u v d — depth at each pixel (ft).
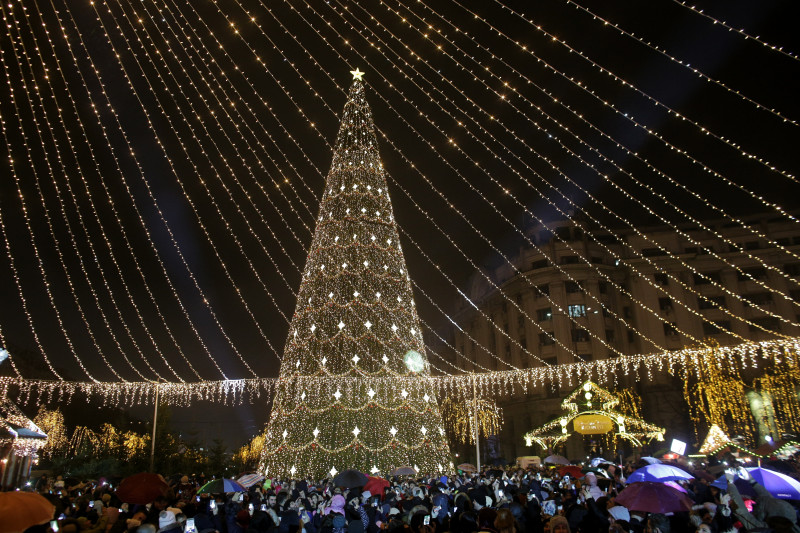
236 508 31.37
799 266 174.50
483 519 23.18
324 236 71.56
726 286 176.65
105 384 79.15
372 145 77.41
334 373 64.64
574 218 188.14
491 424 189.06
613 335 180.04
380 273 69.62
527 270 189.88
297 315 69.97
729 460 61.31
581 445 153.99
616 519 26.07
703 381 156.87
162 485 37.06
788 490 31.73
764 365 153.38
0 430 69.97
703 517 28.09
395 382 65.31
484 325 214.69
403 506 37.24
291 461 62.80
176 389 81.51
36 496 23.08
